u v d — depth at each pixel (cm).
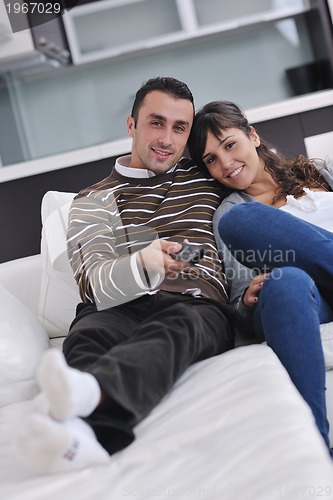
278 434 99
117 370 114
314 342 137
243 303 162
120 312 161
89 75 361
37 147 357
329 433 141
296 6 349
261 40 356
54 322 207
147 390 116
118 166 197
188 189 198
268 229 159
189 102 199
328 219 190
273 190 205
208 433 105
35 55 348
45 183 286
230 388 119
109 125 361
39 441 97
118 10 367
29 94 357
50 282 208
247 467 93
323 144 258
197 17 361
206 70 360
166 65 363
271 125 287
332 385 144
